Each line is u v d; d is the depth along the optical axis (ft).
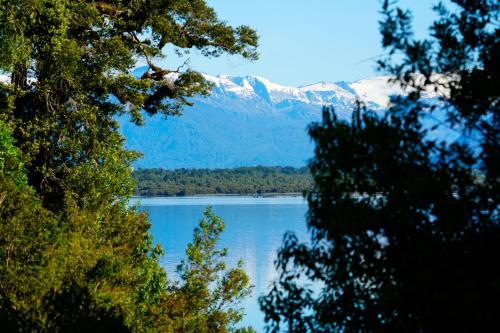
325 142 49.52
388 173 48.37
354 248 49.93
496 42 51.52
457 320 45.70
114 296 124.88
